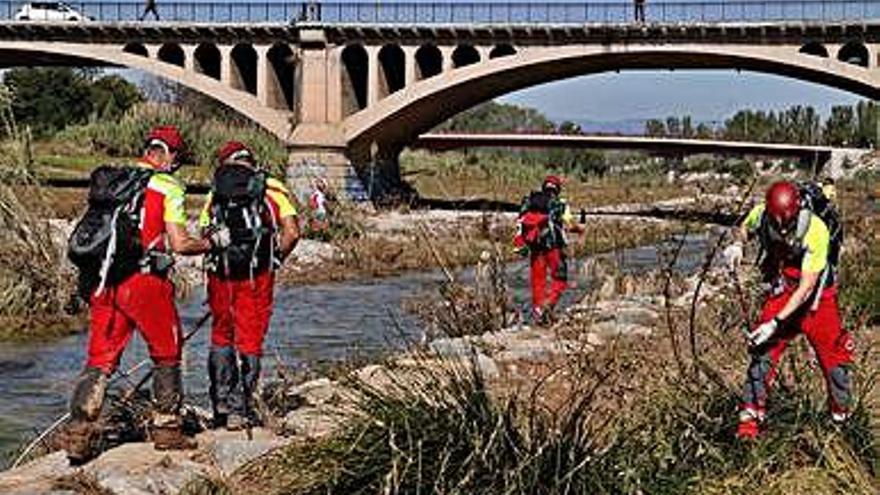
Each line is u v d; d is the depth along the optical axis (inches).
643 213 1637.6
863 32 1879.9
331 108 2114.9
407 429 221.6
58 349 578.2
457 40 2054.6
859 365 323.9
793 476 237.8
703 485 227.5
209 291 299.1
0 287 641.0
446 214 1440.7
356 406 240.4
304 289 913.5
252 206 291.3
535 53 2014.0
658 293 632.4
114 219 260.4
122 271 263.6
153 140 271.3
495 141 2839.6
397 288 923.4
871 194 774.5
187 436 283.7
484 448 216.8
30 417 423.5
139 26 2133.4
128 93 3284.9
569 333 454.6
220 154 299.0
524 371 370.6
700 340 410.0
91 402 263.7
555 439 220.1
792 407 264.2
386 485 208.2
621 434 230.7
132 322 267.9
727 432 253.8
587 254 979.3
